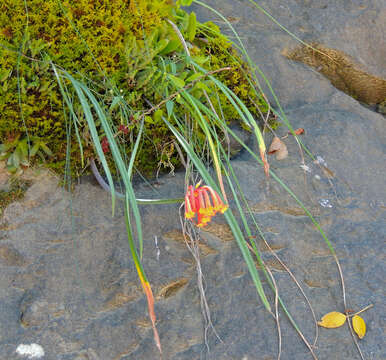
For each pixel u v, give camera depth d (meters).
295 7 2.31
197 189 1.40
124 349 1.49
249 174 1.75
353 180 1.82
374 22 2.29
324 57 2.21
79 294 1.52
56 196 1.62
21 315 1.49
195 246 1.59
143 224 1.61
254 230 1.64
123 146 1.70
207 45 1.96
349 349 1.50
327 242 1.60
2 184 1.61
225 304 1.55
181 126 1.67
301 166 1.81
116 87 1.68
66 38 1.64
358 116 2.03
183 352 1.49
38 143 1.63
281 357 1.49
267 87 2.06
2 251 1.54
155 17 1.76
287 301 1.56
